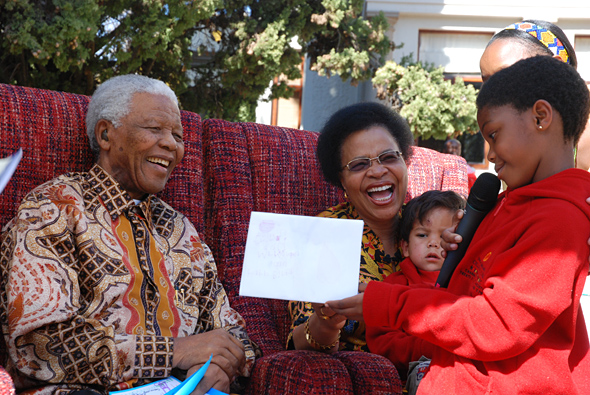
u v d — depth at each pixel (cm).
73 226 204
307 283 179
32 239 192
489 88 157
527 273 139
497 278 143
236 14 879
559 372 139
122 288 203
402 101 937
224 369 200
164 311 213
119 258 206
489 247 153
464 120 916
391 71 936
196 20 777
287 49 890
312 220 185
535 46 231
